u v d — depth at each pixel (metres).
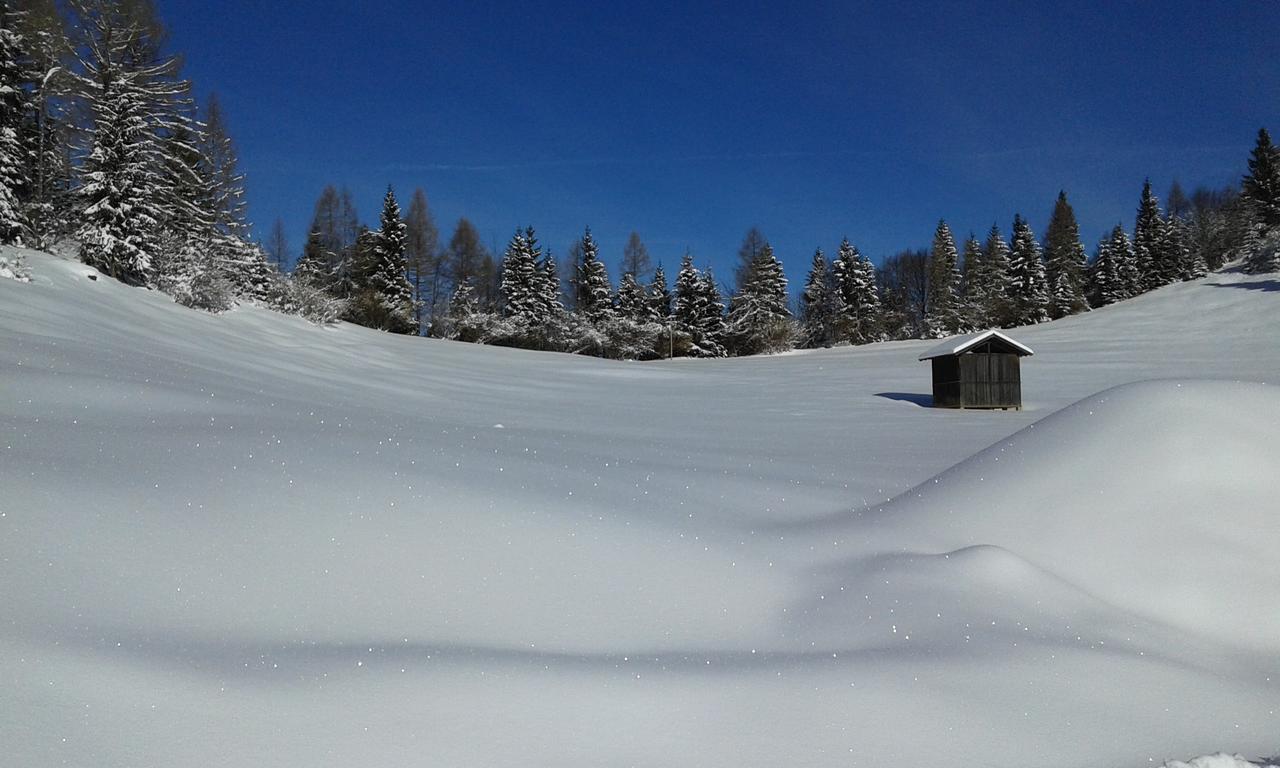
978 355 18.97
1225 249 71.19
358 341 28.00
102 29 26.67
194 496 3.83
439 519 4.03
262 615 3.02
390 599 3.29
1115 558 3.84
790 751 2.39
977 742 2.50
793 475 7.02
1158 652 3.25
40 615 2.70
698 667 2.95
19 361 6.57
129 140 20.73
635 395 21.42
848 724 2.57
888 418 16.34
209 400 6.15
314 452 4.72
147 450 4.32
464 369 25.45
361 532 3.78
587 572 3.75
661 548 4.10
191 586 3.12
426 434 6.24
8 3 23.81
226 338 17.27
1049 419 5.18
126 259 19.89
